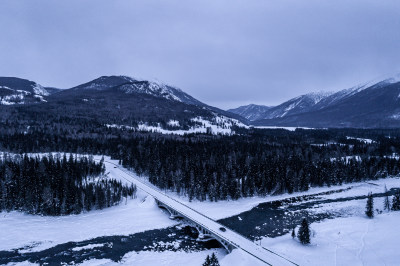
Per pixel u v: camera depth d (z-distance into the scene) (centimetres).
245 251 7619
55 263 7431
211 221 10144
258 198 13962
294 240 8731
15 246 8362
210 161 17375
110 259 7756
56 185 12131
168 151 19512
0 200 11038
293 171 15812
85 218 11031
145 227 10325
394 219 10206
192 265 7481
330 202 13388
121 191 13725
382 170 18388
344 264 7062
